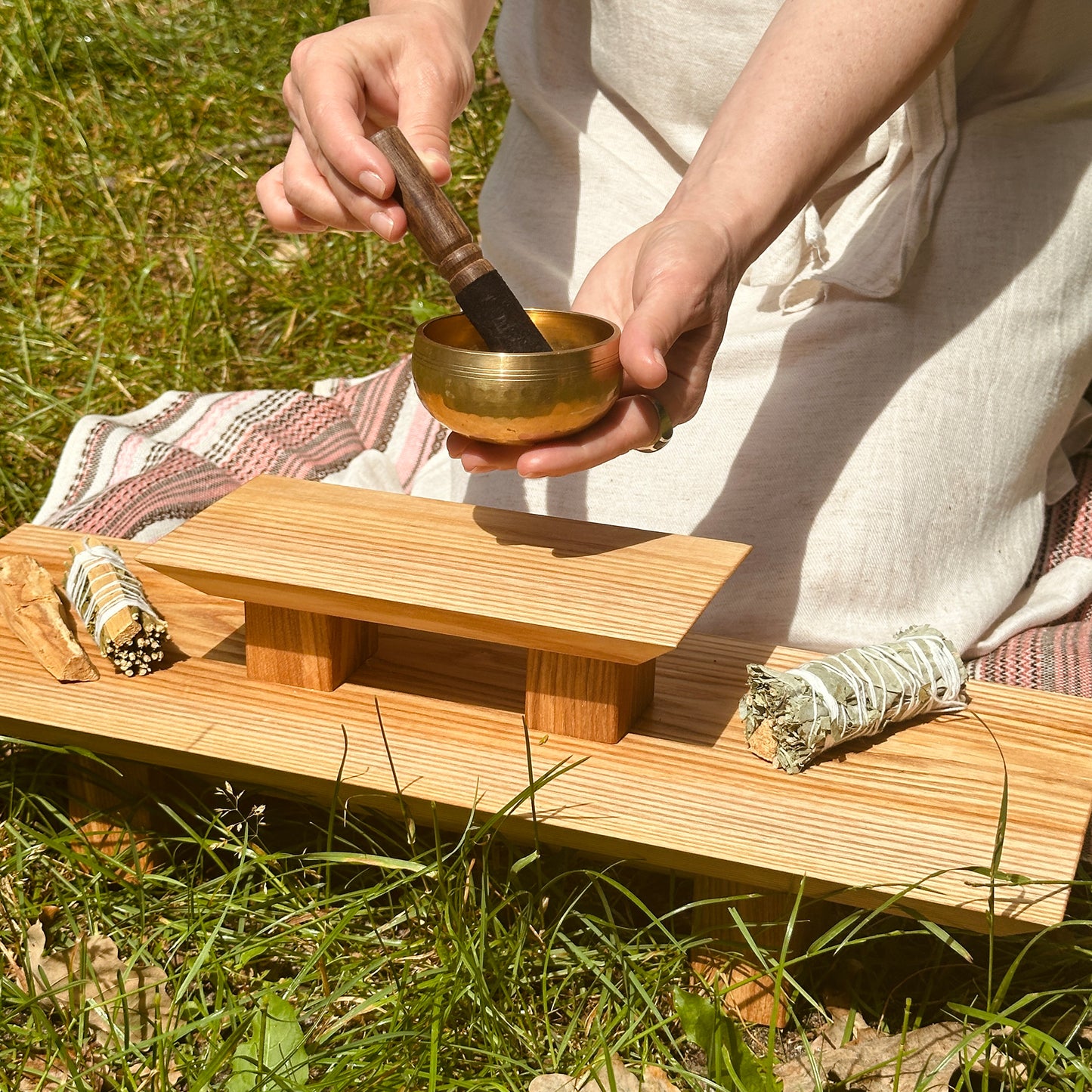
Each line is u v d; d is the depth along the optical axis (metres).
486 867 1.32
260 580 1.31
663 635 1.21
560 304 1.89
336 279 2.76
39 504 2.26
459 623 1.27
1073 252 1.71
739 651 1.51
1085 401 1.98
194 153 3.11
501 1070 1.25
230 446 2.26
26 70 3.29
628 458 1.71
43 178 3.00
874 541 1.62
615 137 1.93
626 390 1.29
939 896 1.17
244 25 3.52
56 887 1.50
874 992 1.40
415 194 1.23
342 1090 1.21
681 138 1.86
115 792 1.51
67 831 1.55
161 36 3.51
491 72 3.29
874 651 1.38
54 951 1.41
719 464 1.68
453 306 2.71
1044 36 1.69
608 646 1.23
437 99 1.48
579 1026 1.34
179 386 2.54
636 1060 1.30
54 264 2.82
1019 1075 1.27
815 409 1.66
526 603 1.26
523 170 1.98
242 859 1.41
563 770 1.25
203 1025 1.27
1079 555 1.95
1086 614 1.89
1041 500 1.84
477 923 1.37
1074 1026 1.34
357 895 1.39
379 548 1.35
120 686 1.43
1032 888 1.18
